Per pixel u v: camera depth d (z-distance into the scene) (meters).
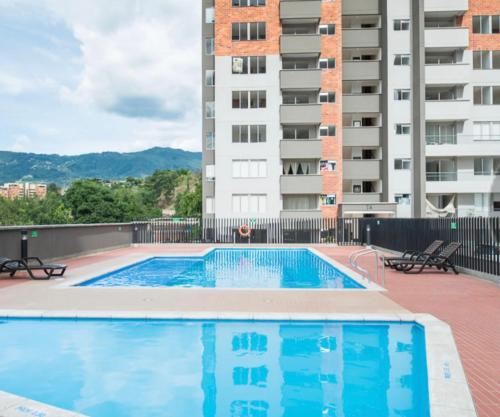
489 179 39.19
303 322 8.29
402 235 22.39
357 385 5.46
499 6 39.53
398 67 39.72
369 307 9.29
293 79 38.47
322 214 39.03
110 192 88.19
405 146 39.56
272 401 5.00
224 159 39.00
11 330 7.89
